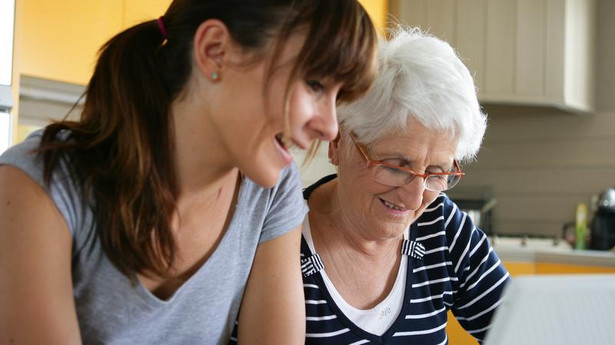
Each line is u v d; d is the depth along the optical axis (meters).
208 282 0.90
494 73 3.56
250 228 0.94
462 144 1.12
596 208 3.40
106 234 0.78
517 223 4.05
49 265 0.74
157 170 0.79
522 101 3.55
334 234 1.19
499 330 0.61
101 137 0.79
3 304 0.72
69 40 2.58
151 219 0.79
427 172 1.11
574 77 3.63
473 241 1.29
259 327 0.96
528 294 0.60
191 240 0.86
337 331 1.14
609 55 3.86
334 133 0.74
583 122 3.89
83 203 0.77
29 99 2.67
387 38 1.17
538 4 3.54
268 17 0.71
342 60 0.71
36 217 0.73
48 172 0.74
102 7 2.65
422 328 1.22
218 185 0.84
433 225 1.27
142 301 0.83
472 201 3.84
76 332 0.77
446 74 1.06
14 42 2.00
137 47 0.80
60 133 0.79
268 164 0.75
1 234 0.72
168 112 0.79
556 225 3.92
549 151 3.97
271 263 0.97
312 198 1.25
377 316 1.17
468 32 3.56
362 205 1.13
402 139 1.08
